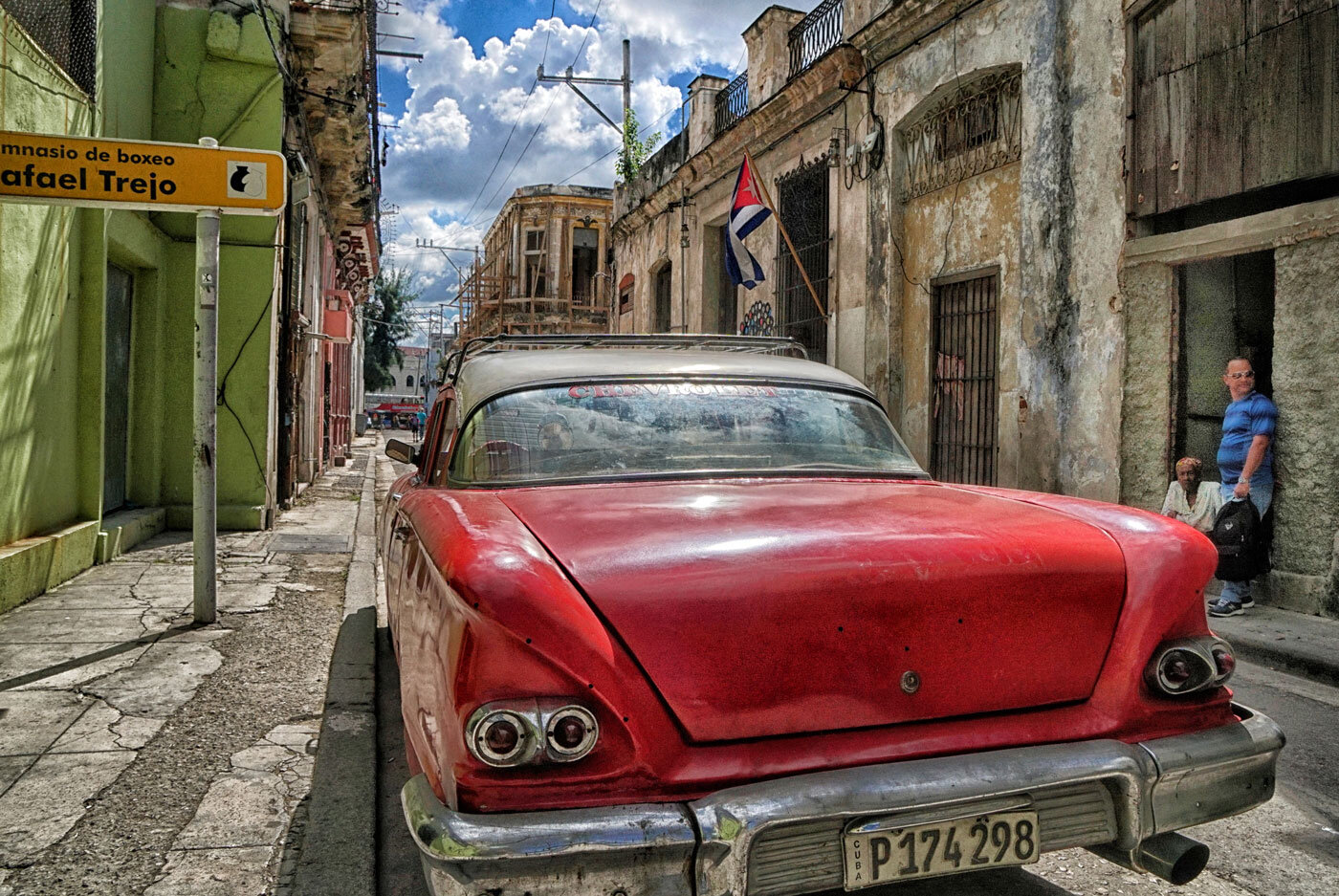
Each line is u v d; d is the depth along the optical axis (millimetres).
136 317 8766
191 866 2672
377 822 3098
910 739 1937
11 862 2676
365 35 10273
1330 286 5875
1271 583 6230
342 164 13664
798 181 12602
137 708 4016
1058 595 2094
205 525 5457
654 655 1828
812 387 3273
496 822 1662
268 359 9266
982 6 8875
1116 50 7402
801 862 1795
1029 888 2701
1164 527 2336
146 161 5199
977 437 9258
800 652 1901
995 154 8977
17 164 5031
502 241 38781
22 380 5836
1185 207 6938
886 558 2018
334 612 5867
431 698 1957
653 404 3020
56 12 6258
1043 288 8141
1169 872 2105
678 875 1718
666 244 17469
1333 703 4449
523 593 1786
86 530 6844
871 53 10523
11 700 4078
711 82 15820
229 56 8875
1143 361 7297
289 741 3668
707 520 2197
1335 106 5852
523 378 3057
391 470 19609
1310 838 3014
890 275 10320
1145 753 2021
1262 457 6031
